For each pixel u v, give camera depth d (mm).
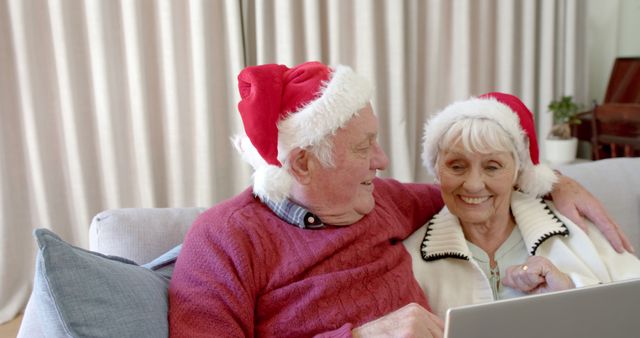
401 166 2809
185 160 2609
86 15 2408
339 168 1111
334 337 987
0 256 2449
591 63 3191
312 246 1110
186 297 1009
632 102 2816
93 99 2512
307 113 1079
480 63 2902
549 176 1302
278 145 1113
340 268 1129
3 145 2428
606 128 2580
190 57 2535
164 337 954
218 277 1037
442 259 1293
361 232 1165
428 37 2836
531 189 1314
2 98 2412
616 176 1611
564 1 2883
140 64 2459
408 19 2736
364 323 1095
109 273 942
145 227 1340
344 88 1096
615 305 677
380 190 1376
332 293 1088
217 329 982
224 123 2662
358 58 2701
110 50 2445
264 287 1093
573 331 667
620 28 3078
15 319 2482
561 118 2768
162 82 2561
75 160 2490
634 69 2854
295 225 1143
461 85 2857
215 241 1075
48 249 886
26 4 2324
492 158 1218
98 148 2564
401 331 973
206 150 2566
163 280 1105
